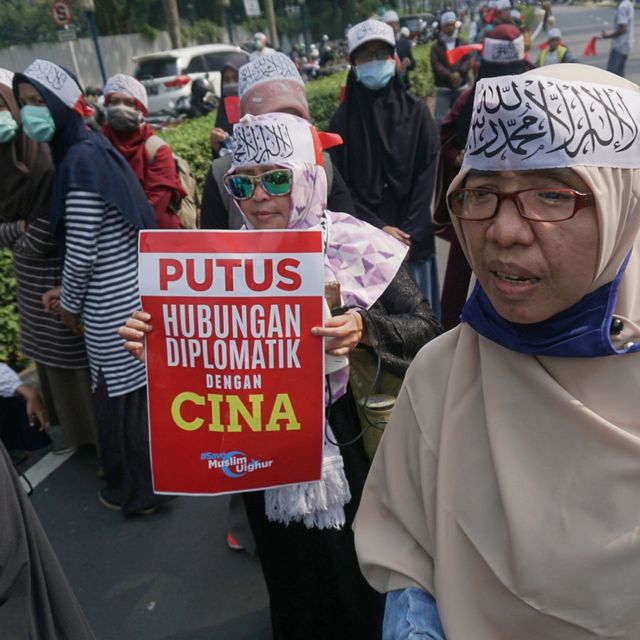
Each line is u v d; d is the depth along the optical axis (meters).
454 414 1.24
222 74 5.75
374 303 1.98
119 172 2.90
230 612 2.75
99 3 29.95
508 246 1.02
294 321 1.75
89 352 3.11
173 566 3.02
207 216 2.93
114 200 2.83
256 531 2.06
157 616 2.76
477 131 1.05
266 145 1.92
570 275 1.01
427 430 1.30
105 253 2.91
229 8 30.66
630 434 1.07
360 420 1.97
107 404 3.17
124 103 3.89
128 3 30.81
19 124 3.09
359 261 1.99
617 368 1.08
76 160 2.81
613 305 1.05
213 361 1.78
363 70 3.67
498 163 1.01
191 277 1.74
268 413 1.79
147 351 1.80
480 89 1.05
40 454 3.95
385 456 1.40
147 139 3.99
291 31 40.69
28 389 1.99
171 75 16.83
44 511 3.47
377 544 1.37
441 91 10.34
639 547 1.05
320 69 24.73
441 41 10.23
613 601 1.07
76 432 3.71
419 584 1.28
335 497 1.88
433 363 1.33
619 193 1.00
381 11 27.33
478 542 1.18
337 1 42.62
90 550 3.17
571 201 0.99
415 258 3.87
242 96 3.04
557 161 0.98
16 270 3.46
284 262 1.72
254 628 2.66
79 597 2.89
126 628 2.72
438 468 1.24
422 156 3.83
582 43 28.67
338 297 1.89
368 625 2.07
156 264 1.75
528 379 1.13
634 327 1.06
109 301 2.95
